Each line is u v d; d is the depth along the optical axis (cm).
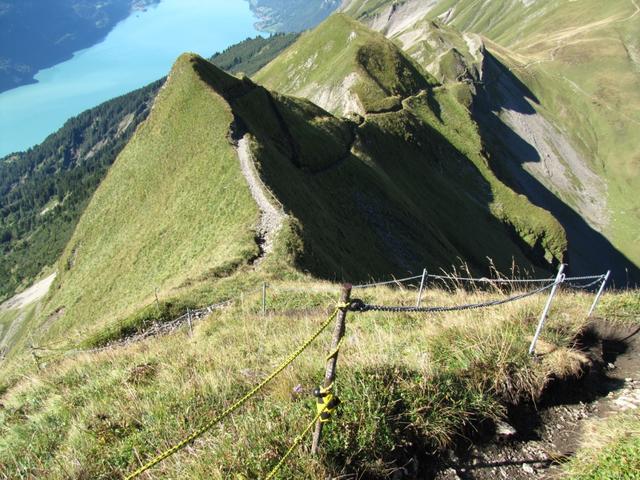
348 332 1234
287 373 852
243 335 1414
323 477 634
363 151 9044
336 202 6944
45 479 771
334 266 4159
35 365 2369
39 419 1072
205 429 548
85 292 6112
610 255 14938
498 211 11144
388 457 716
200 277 3400
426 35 18850
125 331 2494
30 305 15450
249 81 8475
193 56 7844
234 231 4409
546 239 10944
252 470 648
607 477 680
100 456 802
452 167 11538
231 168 5862
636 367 1060
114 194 7550
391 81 13238
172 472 677
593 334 1164
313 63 15925
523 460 780
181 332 2039
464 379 849
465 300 1412
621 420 807
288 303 2175
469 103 15088
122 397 1018
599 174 18925
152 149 7406
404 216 7681
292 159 7406
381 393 769
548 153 18125
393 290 2180
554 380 912
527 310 1120
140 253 5819
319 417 630
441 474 742
